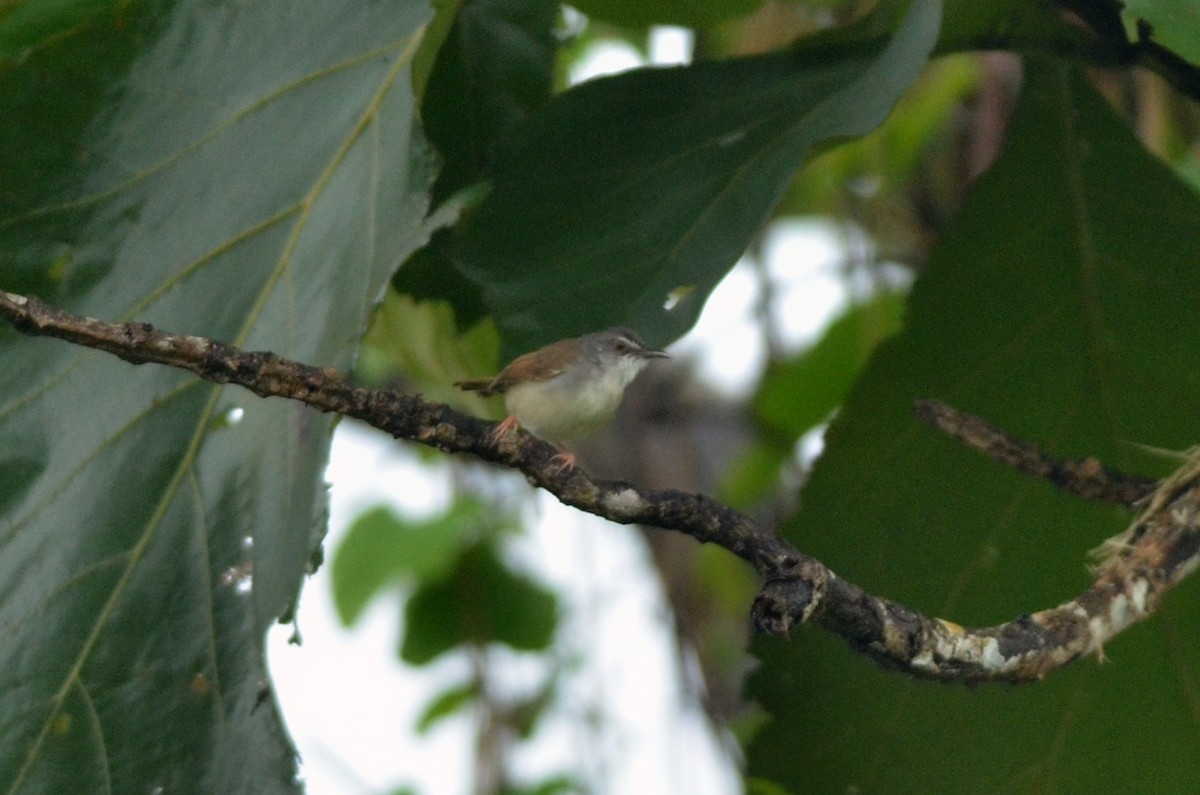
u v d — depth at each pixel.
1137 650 8.00
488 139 8.60
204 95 6.34
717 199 6.71
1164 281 7.95
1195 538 6.48
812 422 13.08
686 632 12.73
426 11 5.97
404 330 9.43
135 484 5.96
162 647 5.81
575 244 6.92
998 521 8.15
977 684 6.08
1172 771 8.03
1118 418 8.08
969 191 8.14
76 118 6.33
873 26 7.28
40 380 6.10
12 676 5.82
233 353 5.22
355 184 5.79
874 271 13.09
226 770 5.63
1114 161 7.96
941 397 8.18
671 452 14.61
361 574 11.49
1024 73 7.97
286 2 6.31
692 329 6.35
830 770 8.36
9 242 6.19
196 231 6.17
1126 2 5.47
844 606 5.71
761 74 7.15
